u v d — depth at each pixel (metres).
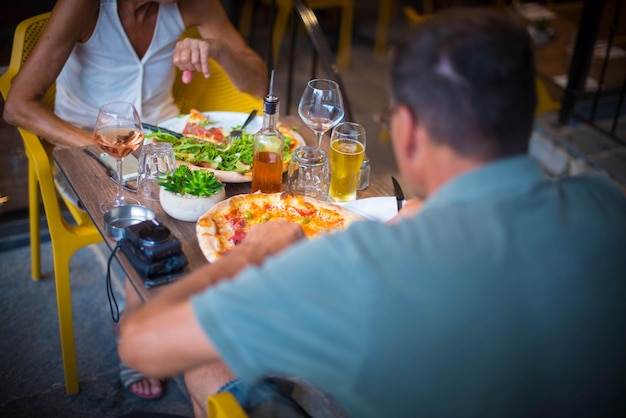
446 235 0.82
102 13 2.07
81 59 2.13
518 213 0.84
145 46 2.20
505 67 0.82
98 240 1.98
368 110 4.06
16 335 2.24
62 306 1.94
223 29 2.30
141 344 0.86
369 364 0.78
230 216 1.45
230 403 1.05
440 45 0.83
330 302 0.78
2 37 3.65
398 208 1.56
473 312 0.79
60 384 2.08
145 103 2.27
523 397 0.85
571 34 3.87
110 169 1.69
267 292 0.79
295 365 0.80
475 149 0.85
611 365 0.89
